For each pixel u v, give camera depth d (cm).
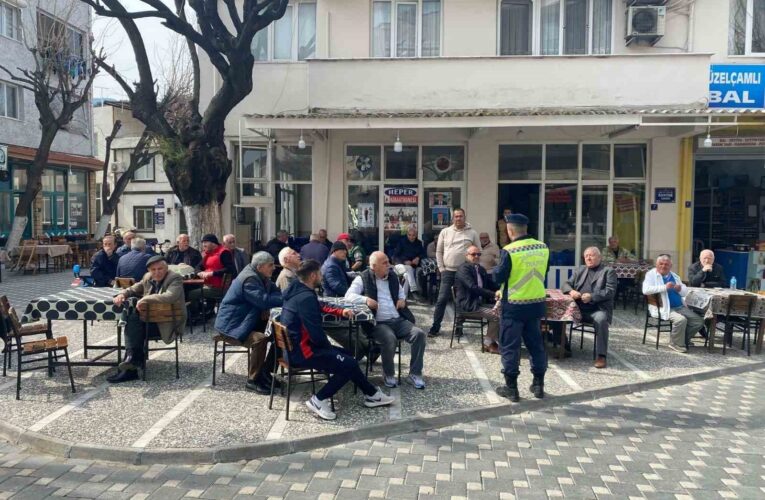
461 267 774
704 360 750
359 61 1163
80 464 437
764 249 1234
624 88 1134
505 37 1221
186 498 385
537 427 525
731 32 1209
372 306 620
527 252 574
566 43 1220
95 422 500
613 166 1209
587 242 1221
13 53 2006
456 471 431
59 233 2250
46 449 458
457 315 772
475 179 1204
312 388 580
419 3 1224
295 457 454
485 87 1151
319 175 1230
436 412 539
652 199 1195
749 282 1219
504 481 416
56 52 1714
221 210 1138
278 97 1233
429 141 1213
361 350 643
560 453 467
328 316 595
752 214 1424
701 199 1447
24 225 1708
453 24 1211
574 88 1141
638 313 1062
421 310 1042
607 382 644
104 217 2053
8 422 497
